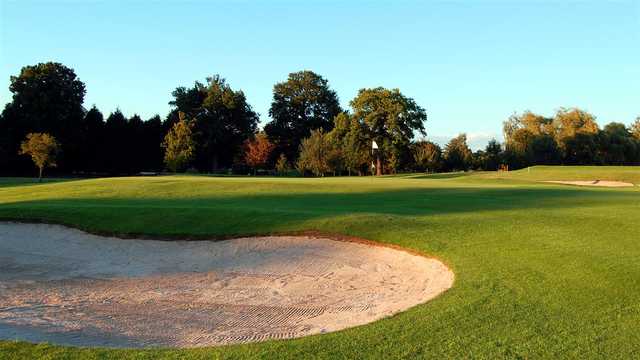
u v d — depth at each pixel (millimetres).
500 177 45688
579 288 9781
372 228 15547
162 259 15398
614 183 40688
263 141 82062
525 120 94250
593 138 88375
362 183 33812
